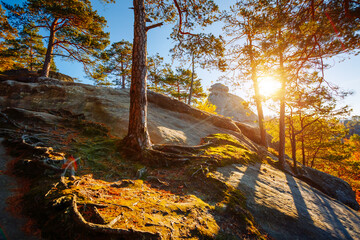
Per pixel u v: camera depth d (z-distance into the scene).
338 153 18.97
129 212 2.74
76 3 16.75
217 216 3.46
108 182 4.14
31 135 5.93
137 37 6.55
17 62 28.66
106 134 7.80
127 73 28.45
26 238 2.21
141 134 6.25
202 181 4.86
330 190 10.50
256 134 17.69
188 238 2.57
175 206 3.32
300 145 19.84
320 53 6.21
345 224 4.84
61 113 9.34
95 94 12.13
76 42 18.03
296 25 5.98
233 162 7.16
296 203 5.29
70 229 2.27
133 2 6.88
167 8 9.20
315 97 8.24
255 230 3.46
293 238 3.68
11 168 4.07
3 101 9.23
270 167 9.28
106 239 2.17
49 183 3.35
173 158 6.00
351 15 4.75
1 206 2.70
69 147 5.73
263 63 8.10
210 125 14.12
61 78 20.03
